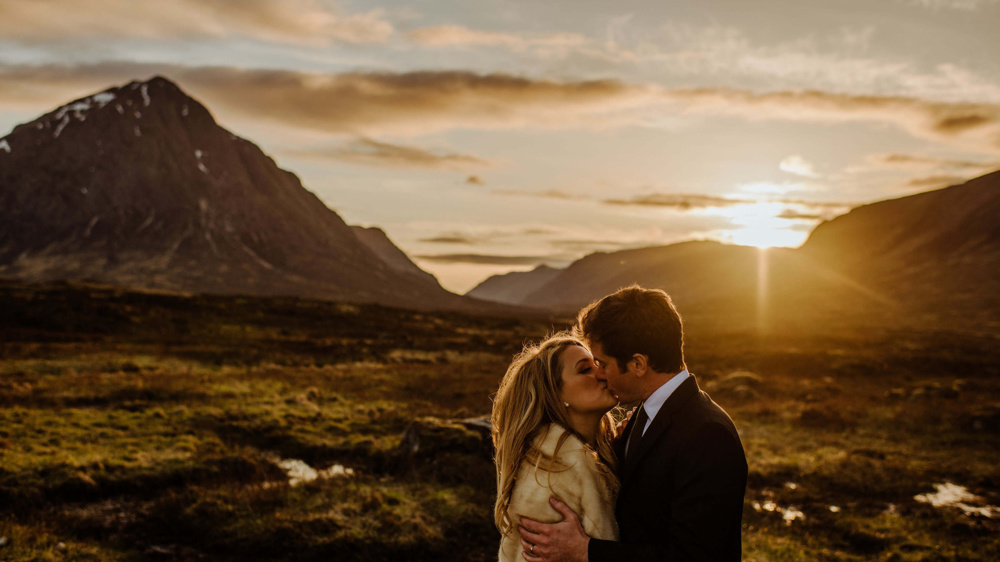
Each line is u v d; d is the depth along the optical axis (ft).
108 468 35.14
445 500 32.94
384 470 39.37
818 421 60.70
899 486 38.34
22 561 23.03
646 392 8.17
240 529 27.81
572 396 8.25
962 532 30.40
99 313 147.64
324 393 71.92
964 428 57.88
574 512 7.80
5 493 30.01
